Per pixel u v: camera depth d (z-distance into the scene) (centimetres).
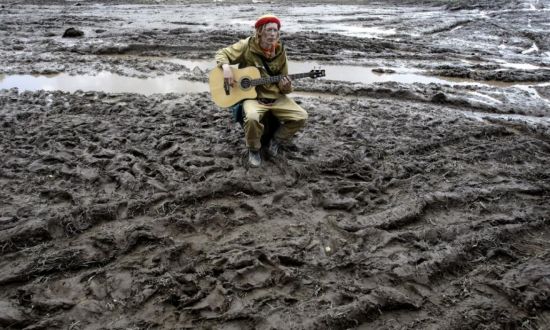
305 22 1922
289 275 348
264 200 446
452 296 343
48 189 443
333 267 362
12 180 464
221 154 530
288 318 314
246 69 485
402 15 2231
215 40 1341
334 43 1371
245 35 1415
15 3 2328
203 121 644
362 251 385
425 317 323
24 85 877
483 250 395
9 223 392
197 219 409
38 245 373
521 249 403
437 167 532
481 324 317
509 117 760
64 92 787
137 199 435
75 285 336
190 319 311
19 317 303
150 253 371
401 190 483
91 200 429
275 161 509
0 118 631
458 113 766
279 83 492
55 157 506
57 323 302
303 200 454
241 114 510
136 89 873
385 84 941
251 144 487
